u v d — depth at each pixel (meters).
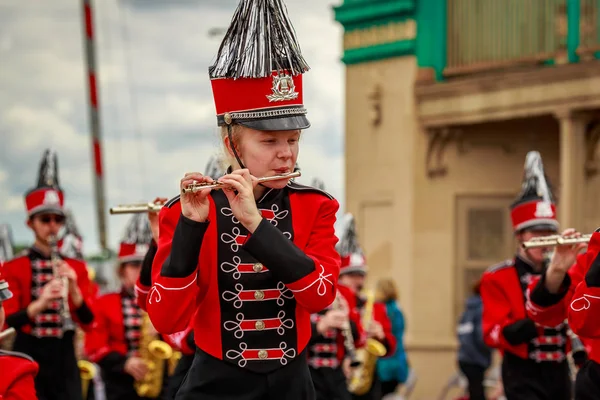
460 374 25.80
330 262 8.83
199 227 8.52
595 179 25.39
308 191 9.05
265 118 8.52
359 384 21.84
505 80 26.25
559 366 15.55
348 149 30.19
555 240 13.39
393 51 28.86
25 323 17.02
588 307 10.70
